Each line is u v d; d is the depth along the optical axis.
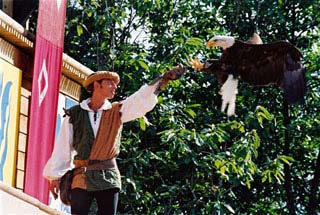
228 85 10.31
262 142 26.44
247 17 27.31
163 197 24.50
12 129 13.77
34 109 13.88
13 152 13.80
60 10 14.76
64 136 12.47
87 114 12.45
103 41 25.09
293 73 10.39
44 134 14.31
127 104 12.49
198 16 27.11
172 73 12.48
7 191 10.05
